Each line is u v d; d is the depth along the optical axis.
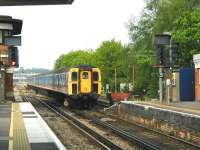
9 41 26.38
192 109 30.81
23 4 15.38
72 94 50.22
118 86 87.00
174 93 46.84
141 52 68.69
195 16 52.53
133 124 34.44
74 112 47.50
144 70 68.44
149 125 33.00
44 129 24.44
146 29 71.06
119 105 42.03
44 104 59.94
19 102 56.44
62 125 33.53
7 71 59.91
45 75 78.94
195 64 44.66
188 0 63.59
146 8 71.62
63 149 17.30
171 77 42.47
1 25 24.83
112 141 25.03
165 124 29.45
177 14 62.78
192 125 24.97
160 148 21.34
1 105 48.78
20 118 31.78
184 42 52.34
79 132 29.09
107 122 36.72
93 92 50.41
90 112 46.91
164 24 64.25
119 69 87.88
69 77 50.34
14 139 20.20
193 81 46.59
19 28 27.00
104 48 89.75
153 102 40.59
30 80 131.25
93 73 50.56
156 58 36.22
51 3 15.34
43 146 18.03
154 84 66.12
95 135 27.70
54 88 63.69
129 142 24.73
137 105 36.41
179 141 24.55
